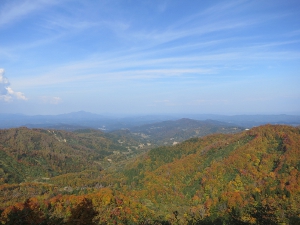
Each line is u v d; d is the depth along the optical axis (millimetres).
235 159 113875
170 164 145875
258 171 103812
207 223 74438
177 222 81438
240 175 104812
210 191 102750
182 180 125375
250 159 112125
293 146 106938
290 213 67250
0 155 180625
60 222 53469
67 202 86875
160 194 116812
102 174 191625
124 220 82500
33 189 122438
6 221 53969
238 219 65562
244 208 77062
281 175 94000
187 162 139500
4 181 147625
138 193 120625
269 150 116188
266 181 95500
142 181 140000
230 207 81250
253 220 64000
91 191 114562
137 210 91250
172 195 114375
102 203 90938
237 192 92625
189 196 109562
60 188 133375
